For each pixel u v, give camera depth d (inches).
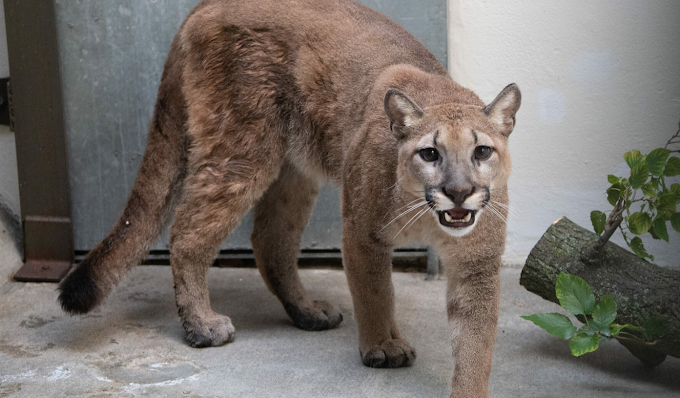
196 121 150.1
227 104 148.0
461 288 123.8
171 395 126.3
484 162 115.1
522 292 175.6
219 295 179.8
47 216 188.1
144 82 187.2
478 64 184.7
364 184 129.6
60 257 189.8
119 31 184.7
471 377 118.5
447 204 112.0
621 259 135.5
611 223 131.6
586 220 189.5
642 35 178.7
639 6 177.5
